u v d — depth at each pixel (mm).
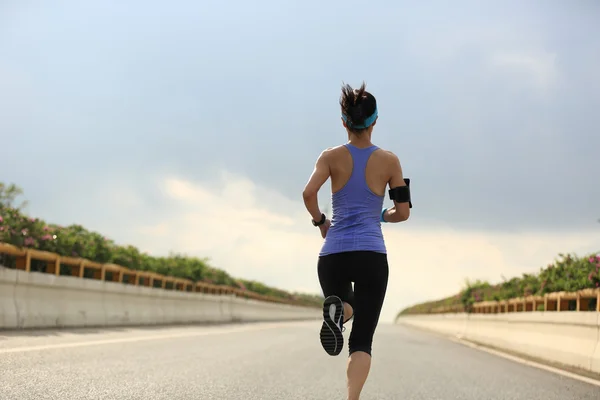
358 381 3725
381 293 3891
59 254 12812
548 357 12344
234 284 32125
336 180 3996
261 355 10570
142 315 17188
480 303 20828
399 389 7277
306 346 13328
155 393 5840
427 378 8539
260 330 20328
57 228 13992
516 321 15219
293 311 54781
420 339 20484
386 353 13016
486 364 11250
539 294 13797
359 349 3785
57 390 5547
